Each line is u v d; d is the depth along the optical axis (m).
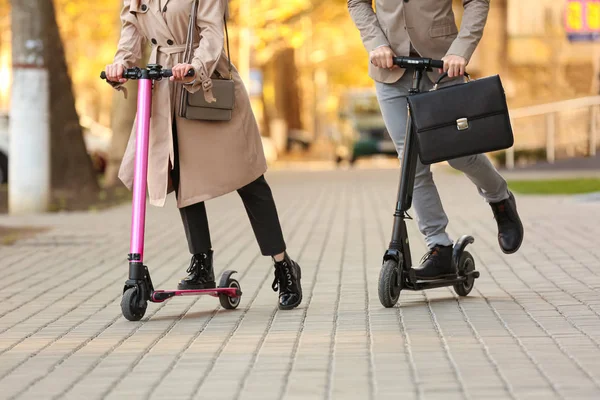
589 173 34.94
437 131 9.41
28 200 22.97
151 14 9.46
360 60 77.31
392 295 9.73
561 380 6.77
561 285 11.01
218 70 9.49
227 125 9.51
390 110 10.16
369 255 14.44
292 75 74.38
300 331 8.72
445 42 9.97
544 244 14.77
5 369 7.52
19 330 9.16
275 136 71.44
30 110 22.91
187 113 9.30
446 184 31.00
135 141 9.58
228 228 19.12
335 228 18.62
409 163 9.77
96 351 8.10
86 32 56.16
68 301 10.87
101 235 17.98
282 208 23.69
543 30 41.06
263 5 59.69
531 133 38.03
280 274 9.88
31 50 22.88
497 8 41.09
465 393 6.49
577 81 40.88
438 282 10.01
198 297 10.77
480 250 14.34
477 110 9.34
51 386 6.96
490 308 9.64
